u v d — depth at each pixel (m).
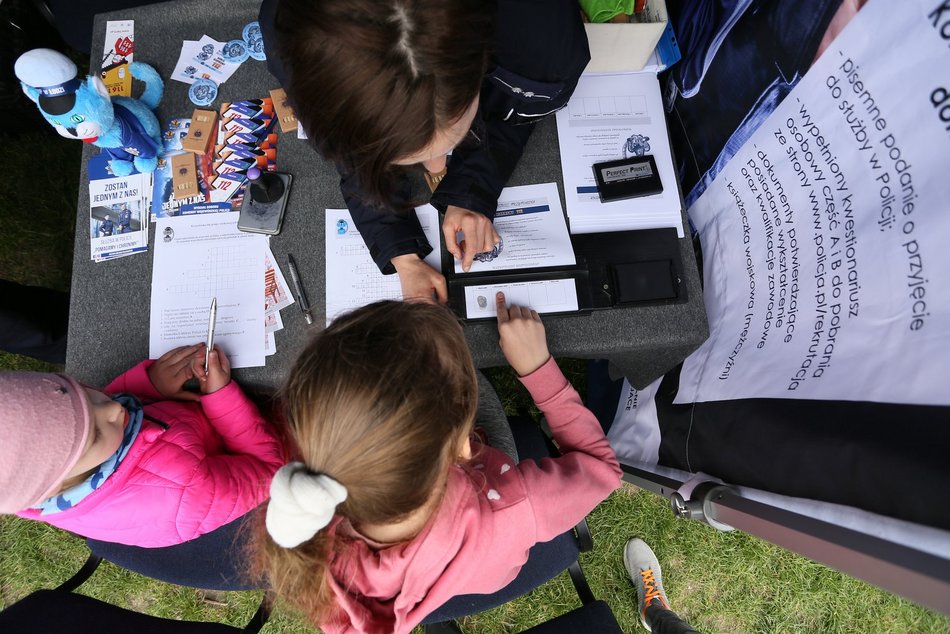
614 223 1.15
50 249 1.96
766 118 0.95
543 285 1.10
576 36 0.95
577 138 1.19
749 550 1.79
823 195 0.83
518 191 1.17
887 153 0.71
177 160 1.20
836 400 0.78
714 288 1.17
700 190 1.22
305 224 1.17
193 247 1.16
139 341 1.13
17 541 1.80
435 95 0.69
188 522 1.02
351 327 0.69
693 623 1.79
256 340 1.12
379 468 0.63
